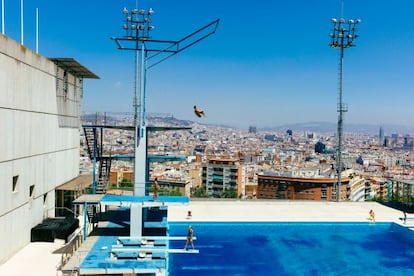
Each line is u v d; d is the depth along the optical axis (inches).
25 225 829.8
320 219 1117.1
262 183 4800.7
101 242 762.8
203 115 776.3
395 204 1357.0
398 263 877.8
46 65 943.7
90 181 1131.9
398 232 1070.4
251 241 981.8
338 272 818.8
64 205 1036.5
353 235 1055.0
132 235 772.6
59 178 1055.0
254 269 818.2
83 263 653.3
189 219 1071.0
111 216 948.6
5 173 733.3
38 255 772.6
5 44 725.9
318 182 4473.4
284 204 1314.0
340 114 1385.3
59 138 1053.2
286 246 960.9
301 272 814.5
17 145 784.9
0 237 716.0
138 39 796.6
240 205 1275.8
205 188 5669.3
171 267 811.4
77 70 1130.0
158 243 765.9
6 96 733.3
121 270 631.2
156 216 942.4
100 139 1013.2
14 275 671.8
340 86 1376.7
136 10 804.6
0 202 714.8
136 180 810.8
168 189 1211.9
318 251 932.6
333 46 1352.1
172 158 906.7
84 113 992.9
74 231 927.7
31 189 872.3
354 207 1296.8
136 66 802.8
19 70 791.1
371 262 882.1
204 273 785.6
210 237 997.2
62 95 1069.8
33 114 868.6
